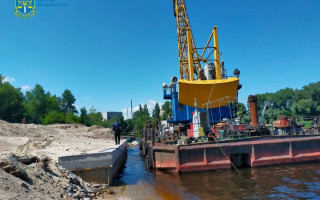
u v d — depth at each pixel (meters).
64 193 8.38
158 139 17.84
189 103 21.30
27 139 19.69
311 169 13.09
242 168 14.28
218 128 16.89
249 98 17.88
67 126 47.94
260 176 12.15
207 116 18.62
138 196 9.85
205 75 25.06
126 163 22.20
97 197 9.63
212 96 20.64
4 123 24.91
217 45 24.50
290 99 105.81
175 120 23.34
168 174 14.20
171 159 14.59
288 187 9.97
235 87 20.55
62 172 10.25
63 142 22.00
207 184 11.29
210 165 13.95
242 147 14.43
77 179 10.22
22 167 8.40
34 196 6.44
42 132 27.94
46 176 8.95
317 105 95.06
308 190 9.40
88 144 20.47
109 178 11.76
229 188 10.40
